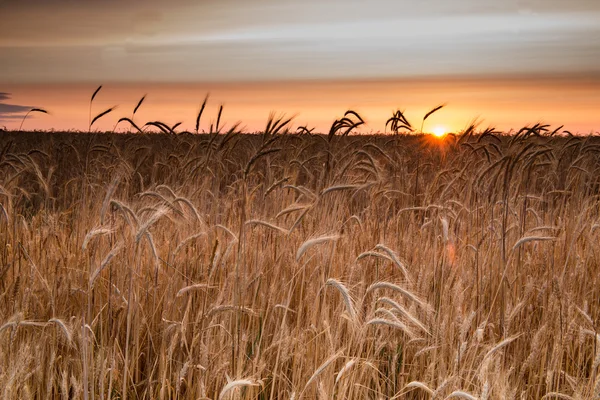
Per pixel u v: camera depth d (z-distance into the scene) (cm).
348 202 806
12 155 782
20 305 478
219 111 630
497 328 547
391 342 477
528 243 741
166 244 626
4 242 609
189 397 418
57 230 629
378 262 579
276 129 558
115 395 439
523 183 878
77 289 491
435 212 756
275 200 743
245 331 494
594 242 745
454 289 536
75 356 461
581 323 530
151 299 532
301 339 455
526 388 469
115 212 585
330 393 405
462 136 872
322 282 520
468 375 407
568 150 1052
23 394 377
